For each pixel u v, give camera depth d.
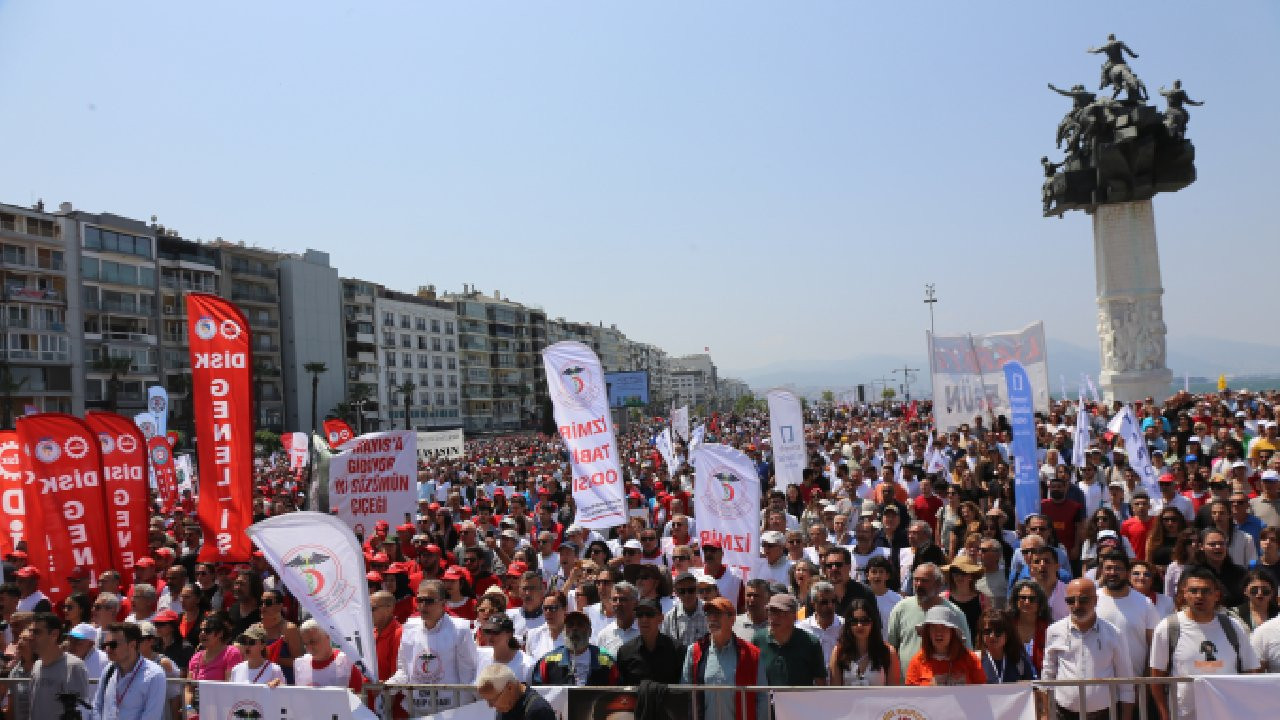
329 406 105.31
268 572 11.95
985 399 22.17
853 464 20.36
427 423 128.62
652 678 7.13
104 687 7.67
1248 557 9.80
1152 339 31.75
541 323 165.62
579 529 12.59
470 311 144.62
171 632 9.67
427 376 129.25
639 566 8.84
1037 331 22.12
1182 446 18.09
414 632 8.09
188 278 89.88
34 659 8.49
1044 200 33.75
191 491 27.55
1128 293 31.88
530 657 8.42
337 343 107.94
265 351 97.50
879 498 12.83
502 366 152.50
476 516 15.62
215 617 8.61
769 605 6.89
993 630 7.01
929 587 7.38
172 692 8.07
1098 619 6.80
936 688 6.11
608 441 12.62
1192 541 8.99
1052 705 6.23
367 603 7.62
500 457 48.38
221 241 96.06
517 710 6.49
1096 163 31.58
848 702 6.21
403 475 14.44
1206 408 23.73
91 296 80.19
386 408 118.50
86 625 8.65
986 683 6.58
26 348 74.38
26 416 12.14
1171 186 31.45
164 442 23.52
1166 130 31.06
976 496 14.47
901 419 42.88
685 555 9.36
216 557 12.16
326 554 7.66
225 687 7.54
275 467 54.91
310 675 7.72
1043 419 25.31
